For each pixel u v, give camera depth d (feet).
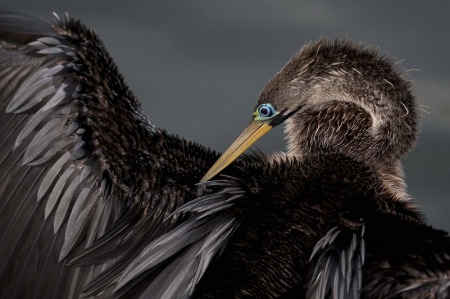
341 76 39.91
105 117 34.53
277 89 40.93
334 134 38.91
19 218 34.17
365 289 31.60
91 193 34.14
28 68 35.32
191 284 32.78
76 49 35.32
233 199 34.19
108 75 35.29
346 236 32.76
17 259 34.22
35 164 33.86
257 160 37.76
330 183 35.14
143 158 34.68
